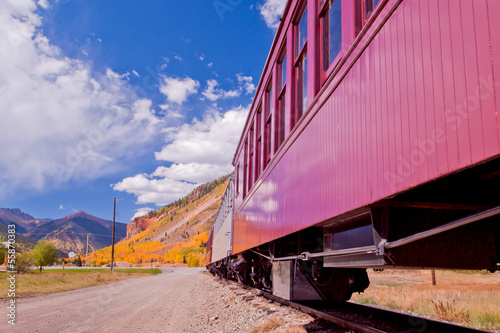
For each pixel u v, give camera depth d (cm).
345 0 344
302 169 451
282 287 681
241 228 988
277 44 618
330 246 417
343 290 649
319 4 427
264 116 711
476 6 176
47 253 3725
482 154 170
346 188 322
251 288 1152
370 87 284
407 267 294
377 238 290
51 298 1361
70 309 1011
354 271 670
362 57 300
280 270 694
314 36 420
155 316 860
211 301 1114
